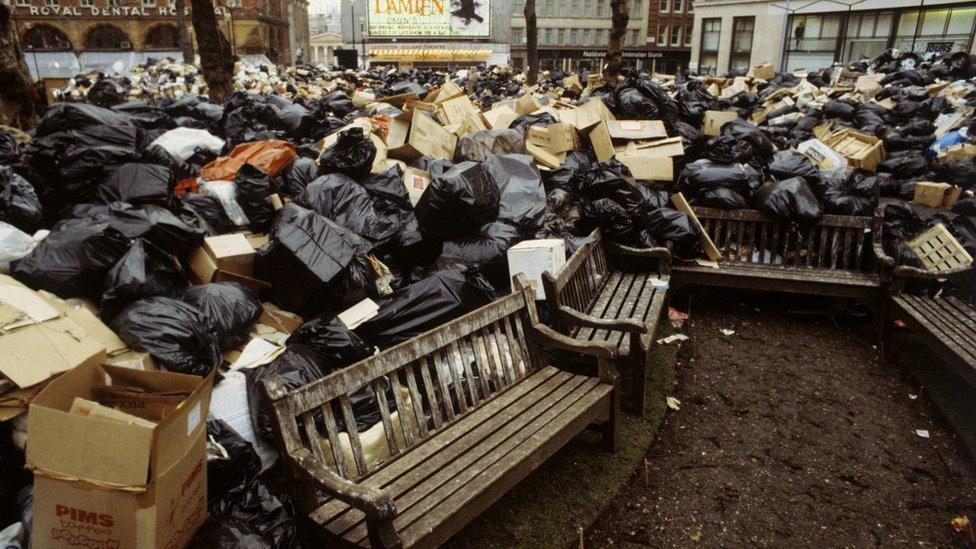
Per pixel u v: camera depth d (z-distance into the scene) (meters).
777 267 5.11
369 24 61.16
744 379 4.20
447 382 3.20
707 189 5.48
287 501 2.65
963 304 4.38
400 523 2.16
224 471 2.50
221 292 3.39
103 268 3.17
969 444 3.41
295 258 3.68
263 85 18.84
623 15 12.30
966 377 3.53
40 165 4.07
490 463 2.52
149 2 50.12
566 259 4.49
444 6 60.56
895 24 31.03
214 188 4.70
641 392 3.61
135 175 4.04
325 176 4.80
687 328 5.00
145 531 1.87
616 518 2.91
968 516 2.94
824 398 3.96
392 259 4.47
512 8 60.56
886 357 4.49
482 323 3.11
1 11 6.52
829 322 5.11
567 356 3.61
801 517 2.94
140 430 1.80
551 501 2.94
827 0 33.38
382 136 6.98
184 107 8.16
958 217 6.00
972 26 28.30
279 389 2.23
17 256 3.19
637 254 4.85
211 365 2.95
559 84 21.17
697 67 41.25
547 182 6.07
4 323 2.39
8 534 2.14
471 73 27.38
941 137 10.44
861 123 11.52
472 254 4.14
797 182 5.16
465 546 2.66
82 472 1.83
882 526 2.88
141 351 2.74
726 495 3.08
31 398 2.26
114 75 23.06
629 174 5.55
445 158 6.31
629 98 7.35
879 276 4.69
